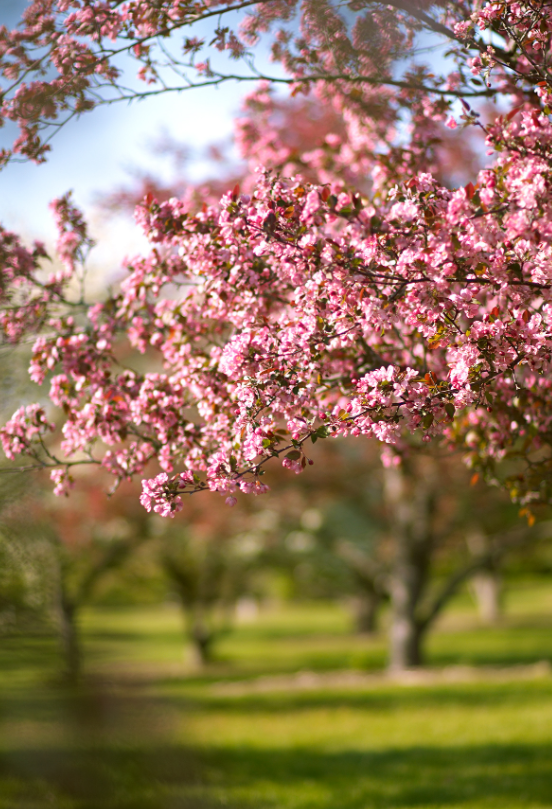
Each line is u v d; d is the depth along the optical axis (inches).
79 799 289.4
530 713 449.1
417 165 210.2
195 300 188.5
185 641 1187.3
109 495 183.8
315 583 1187.9
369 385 140.0
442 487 681.0
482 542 845.8
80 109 179.3
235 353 147.4
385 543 872.9
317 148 251.9
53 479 183.6
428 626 718.5
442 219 143.6
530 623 1222.3
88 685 374.9
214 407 172.9
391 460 220.8
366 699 537.3
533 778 316.5
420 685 585.3
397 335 191.9
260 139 266.8
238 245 159.0
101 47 177.0
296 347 149.2
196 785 316.2
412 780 326.0
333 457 663.8
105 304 195.0
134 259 189.0
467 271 148.4
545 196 142.6
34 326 196.9
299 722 467.8
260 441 141.3
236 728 448.8
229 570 956.0
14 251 192.4
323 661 855.7
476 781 317.7
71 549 614.5
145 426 190.2
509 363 141.0
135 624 1533.0
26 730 330.0
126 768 315.3
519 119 169.3
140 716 408.8
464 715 458.6
